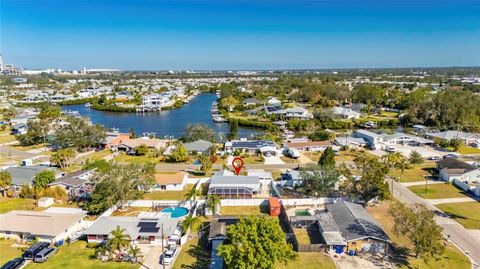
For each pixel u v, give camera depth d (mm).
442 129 142625
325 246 51094
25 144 119188
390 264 48000
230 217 58531
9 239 54375
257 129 154250
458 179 81250
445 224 59812
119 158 101375
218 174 79875
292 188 77250
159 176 79312
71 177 76000
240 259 40250
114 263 48031
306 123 150750
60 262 48000
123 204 66250
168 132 147250
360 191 68062
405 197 72312
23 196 71875
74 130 110875
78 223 58531
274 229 42844
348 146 112812
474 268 47000
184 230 55031
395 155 88688
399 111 186750
